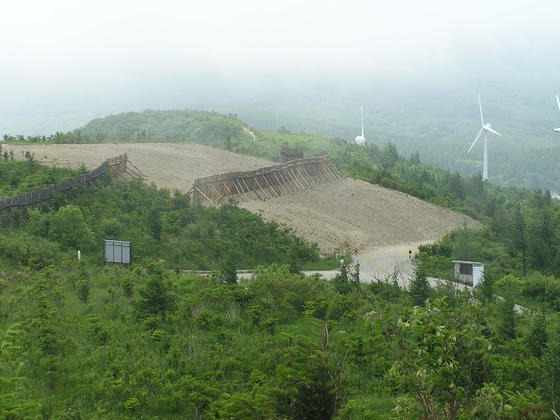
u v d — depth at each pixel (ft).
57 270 110.32
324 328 49.19
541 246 163.43
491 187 456.45
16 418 42.37
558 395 56.70
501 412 41.98
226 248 150.92
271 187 242.17
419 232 241.76
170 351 70.08
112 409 58.59
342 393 46.37
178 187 207.41
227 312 87.86
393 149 486.79
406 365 44.37
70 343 71.46
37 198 144.25
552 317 109.29
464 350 43.01
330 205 246.68
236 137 497.87
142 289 88.63
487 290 120.16
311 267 157.58
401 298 108.17
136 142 314.14
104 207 155.33
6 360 62.39
